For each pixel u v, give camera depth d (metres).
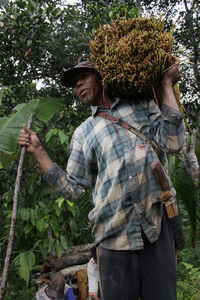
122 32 1.92
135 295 1.86
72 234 5.38
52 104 3.08
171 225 1.93
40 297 4.80
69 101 6.08
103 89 1.97
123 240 1.83
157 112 1.91
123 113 1.93
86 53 5.83
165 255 1.86
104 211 1.86
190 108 7.44
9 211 5.07
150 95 1.91
